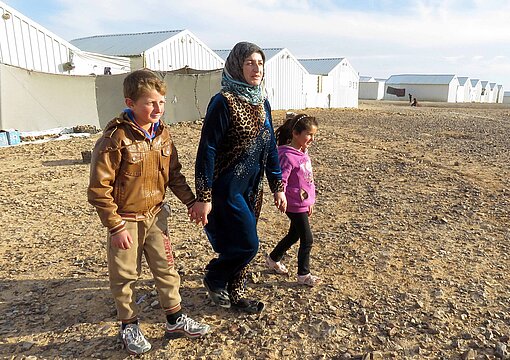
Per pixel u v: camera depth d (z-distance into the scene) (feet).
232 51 9.98
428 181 27.61
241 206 10.49
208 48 94.07
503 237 17.08
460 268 14.19
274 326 10.98
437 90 270.05
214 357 9.80
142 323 11.10
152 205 9.71
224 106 9.71
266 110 10.58
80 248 16.49
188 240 17.02
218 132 9.80
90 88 58.75
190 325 10.31
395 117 88.69
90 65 65.05
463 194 23.98
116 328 10.97
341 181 27.94
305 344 10.27
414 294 12.45
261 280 13.46
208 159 9.85
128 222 9.34
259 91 10.21
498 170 31.09
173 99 64.69
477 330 10.71
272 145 11.08
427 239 16.85
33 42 57.41
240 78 9.95
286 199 12.10
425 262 14.65
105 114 61.00
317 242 16.63
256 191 10.97
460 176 29.09
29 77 51.75
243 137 9.94
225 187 10.29
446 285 12.99
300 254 12.82
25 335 10.72
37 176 30.71
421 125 70.38
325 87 121.29
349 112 103.24
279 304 12.01
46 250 16.33
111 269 9.45
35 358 9.82
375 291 12.64
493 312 11.51
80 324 11.16
